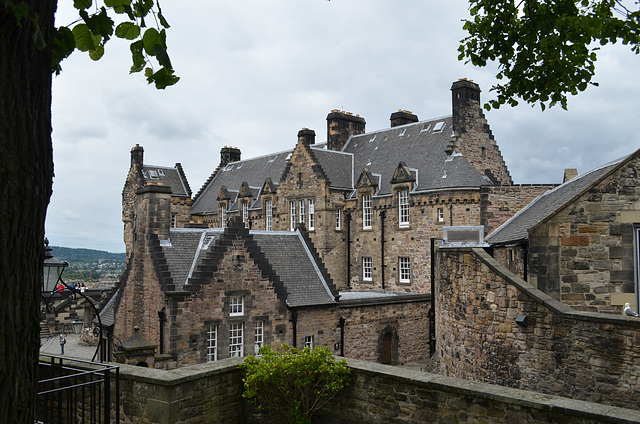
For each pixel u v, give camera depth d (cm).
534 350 1205
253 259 2762
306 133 5984
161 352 2511
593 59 1091
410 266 4234
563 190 2025
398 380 1041
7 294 356
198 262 2767
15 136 358
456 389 955
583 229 1470
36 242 380
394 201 4369
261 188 6006
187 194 6738
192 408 1095
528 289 1224
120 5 463
